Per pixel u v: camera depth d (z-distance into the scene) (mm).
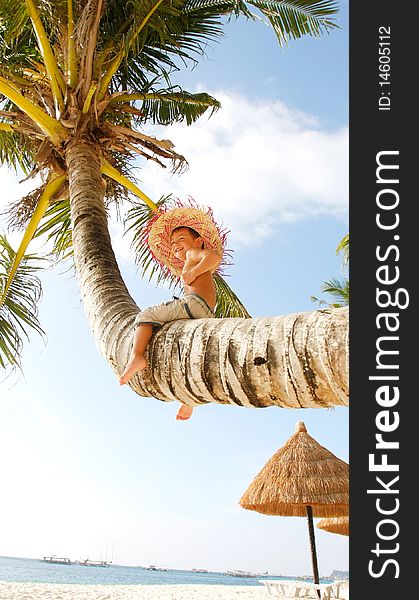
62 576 74250
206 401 2752
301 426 12336
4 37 7293
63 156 6488
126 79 7953
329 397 2352
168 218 4113
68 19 6844
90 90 6469
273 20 8258
